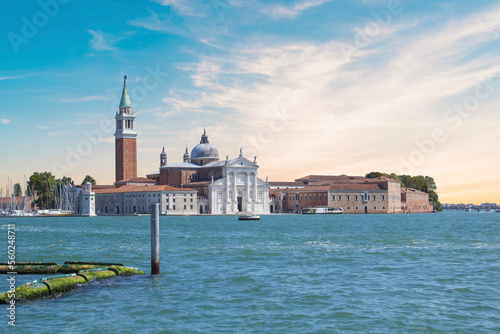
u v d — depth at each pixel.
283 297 42.38
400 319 35.88
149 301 41.25
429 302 40.38
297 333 33.34
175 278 50.56
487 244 83.19
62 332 33.81
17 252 75.25
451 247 78.31
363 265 59.00
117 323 35.62
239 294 43.59
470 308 38.59
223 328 34.44
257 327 34.56
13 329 34.41
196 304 40.38
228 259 64.94
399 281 48.81
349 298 41.81
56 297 42.59
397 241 89.94
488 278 50.06
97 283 47.25
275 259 64.75
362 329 33.94
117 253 72.81
